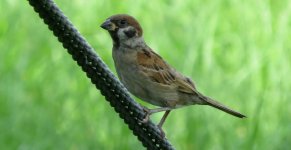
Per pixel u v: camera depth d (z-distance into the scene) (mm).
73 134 13578
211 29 15297
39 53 14898
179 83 10961
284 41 15359
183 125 13695
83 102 14023
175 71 11008
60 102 14031
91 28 15594
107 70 8570
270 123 13945
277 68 14820
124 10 15867
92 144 13469
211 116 13758
